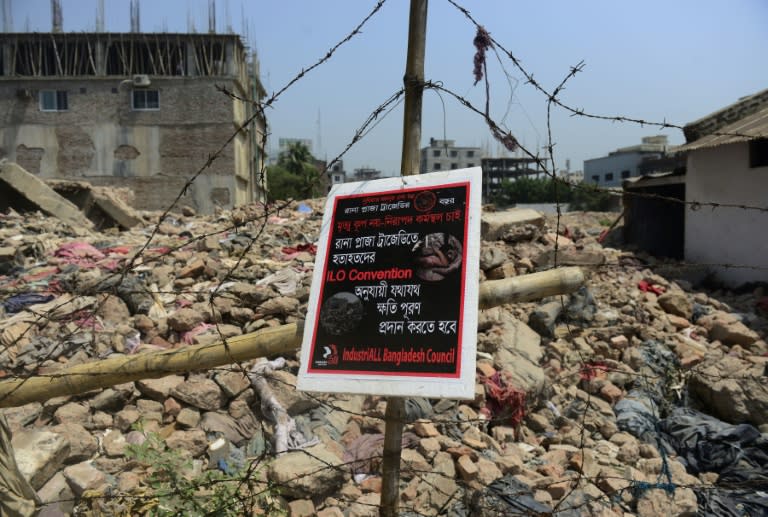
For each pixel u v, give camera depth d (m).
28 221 12.66
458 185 2.99
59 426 4.77
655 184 13.07
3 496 3.46
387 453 3.24
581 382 6.97
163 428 5.05
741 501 5.01
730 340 8.32
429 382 2.74
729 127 11.52
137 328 6.52
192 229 12.59
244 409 5.29
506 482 4.63
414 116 3.21
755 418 6.41
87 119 31.45
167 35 32.19
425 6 3.16
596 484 4.90
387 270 3.01
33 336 6.13
